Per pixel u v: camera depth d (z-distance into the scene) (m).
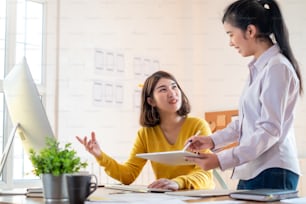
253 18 1.54
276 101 1.40
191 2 4.26
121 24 3.78
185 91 4.16
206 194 1.38
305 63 3.46
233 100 3.98
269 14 1.54
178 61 4.16
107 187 1.81
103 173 3.41
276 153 1.47
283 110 1.41
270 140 1.39
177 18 4.19
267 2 1.56
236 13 1.58
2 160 1.84
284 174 1.47
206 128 2.06
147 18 3.97
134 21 3.87
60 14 3.40
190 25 4.23
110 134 3.63
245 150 1.40
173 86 2.10
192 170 1.94
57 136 3.32
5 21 3.17
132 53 3.84
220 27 4.10
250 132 1.51
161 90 2.07
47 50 3.33
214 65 4.12
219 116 4.01
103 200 1.26
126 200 1.25
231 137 1.70
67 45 3.43
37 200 1.32
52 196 1.23
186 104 2.12
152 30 4.00
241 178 1.56
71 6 3.46
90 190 1.18
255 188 1.51
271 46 1.55
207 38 4.18
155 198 1.31
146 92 2.13
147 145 2.12
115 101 3.69
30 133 1.69
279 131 1.40
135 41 3.87
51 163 1.23
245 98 1.54
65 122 3.37
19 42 3.22
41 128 1.60
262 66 1.52
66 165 1.22
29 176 3.19
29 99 1.58
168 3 4.14
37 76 3.30
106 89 3.64
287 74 1.42
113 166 2.05
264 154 1.49
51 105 3.32
